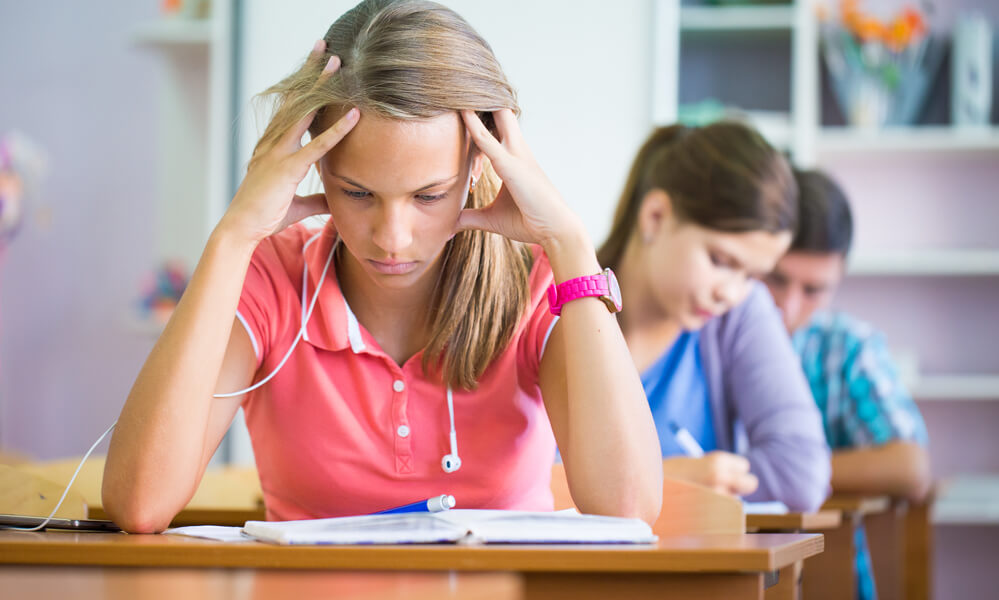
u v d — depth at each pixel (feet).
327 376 4.52
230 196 13.07
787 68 13.48
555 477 5.11
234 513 5.40
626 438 4.05
